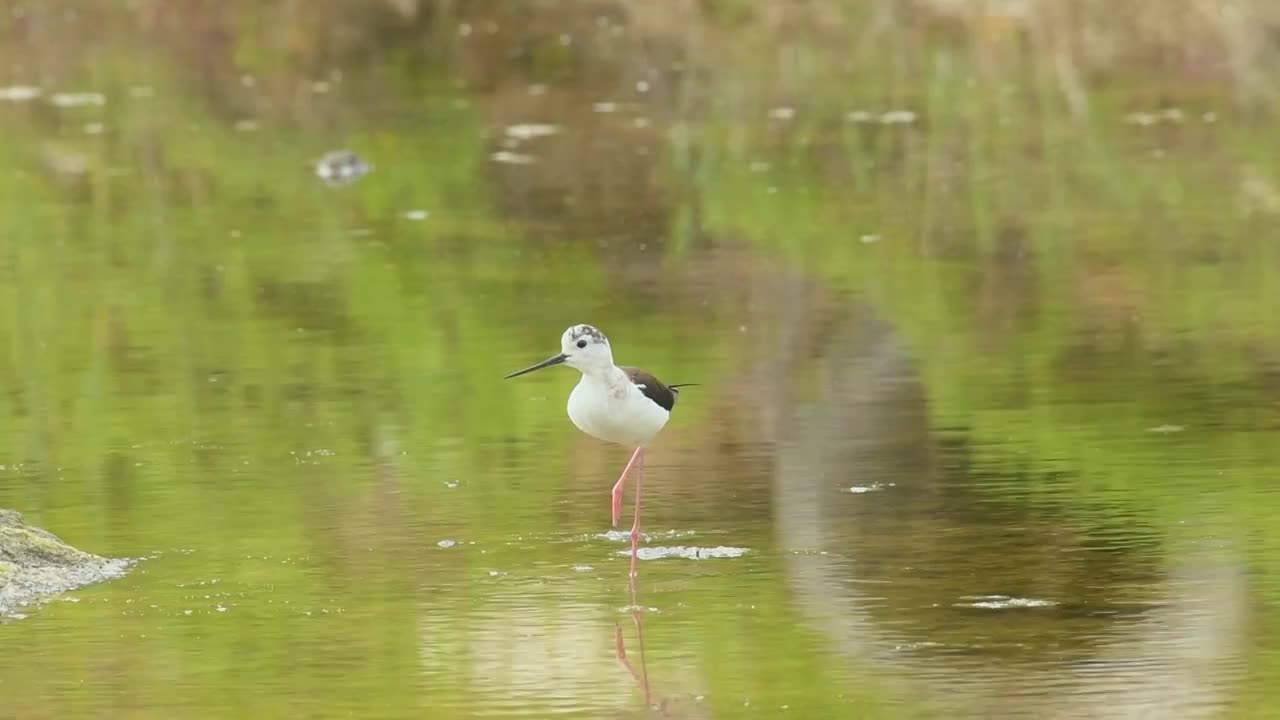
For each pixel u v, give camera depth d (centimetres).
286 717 826
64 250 1936
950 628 923
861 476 1198
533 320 1639
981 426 1308
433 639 920
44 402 1413
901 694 841
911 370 1464
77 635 930
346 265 1852
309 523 1118
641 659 890
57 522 1124
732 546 1064
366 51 3031
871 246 1905
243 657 898
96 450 1287
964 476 1192
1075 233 1947
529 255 1888
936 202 2103
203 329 1628
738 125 2522
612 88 2767
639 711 827
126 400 1416
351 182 2245
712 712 825
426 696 848
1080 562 1020
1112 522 1088
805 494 1164
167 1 3319
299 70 2931
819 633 920
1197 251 1858
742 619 943
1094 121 2498
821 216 2044
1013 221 2003
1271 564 1008
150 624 944
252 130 2550
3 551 1025
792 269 1811
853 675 864
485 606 968
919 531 1083
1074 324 1600
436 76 2881
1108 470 1195
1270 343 1520
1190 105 2575
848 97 2666
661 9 3166
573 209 2091
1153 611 941
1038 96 2644
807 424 1320
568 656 895
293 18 3203
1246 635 904
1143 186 2152
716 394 1404
